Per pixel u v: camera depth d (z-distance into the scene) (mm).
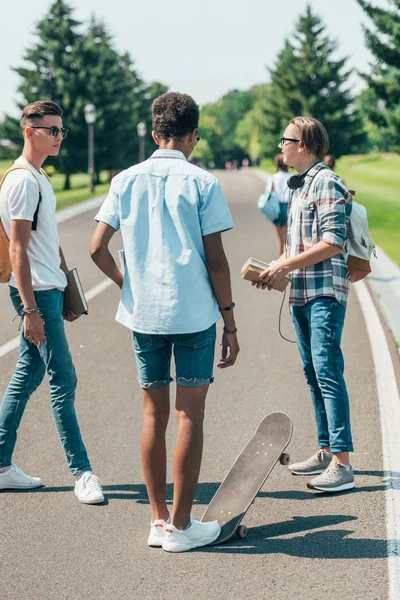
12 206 4820
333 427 5113
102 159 74625
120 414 6688
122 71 88125
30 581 3941
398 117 31266
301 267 4973
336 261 5125
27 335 4926
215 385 7609
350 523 4586
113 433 6203
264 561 4145
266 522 4652
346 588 3834
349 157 98625
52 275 5020
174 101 4250
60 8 72812
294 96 85250
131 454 5758
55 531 4531
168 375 4398
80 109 71375
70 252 18469
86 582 3932
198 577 3979
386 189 44125
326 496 5016
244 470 4793
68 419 5059
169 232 4184
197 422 4273
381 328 10156
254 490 4617
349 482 5090
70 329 10242
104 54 75875
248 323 10664
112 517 4730
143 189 4223
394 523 4566
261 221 25688
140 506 4891
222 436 6117
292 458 5633
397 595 3754
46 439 6102
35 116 4980
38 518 4711
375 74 31344
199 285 4188
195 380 4246
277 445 4836
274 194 12734
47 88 72812
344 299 5152
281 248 13055
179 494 4273
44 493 5098
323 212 4988
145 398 4379
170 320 4156
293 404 6941
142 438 4379
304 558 4168
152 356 4309
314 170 5117
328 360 5109
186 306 4160
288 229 5289
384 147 120688
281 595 3779
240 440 6023
